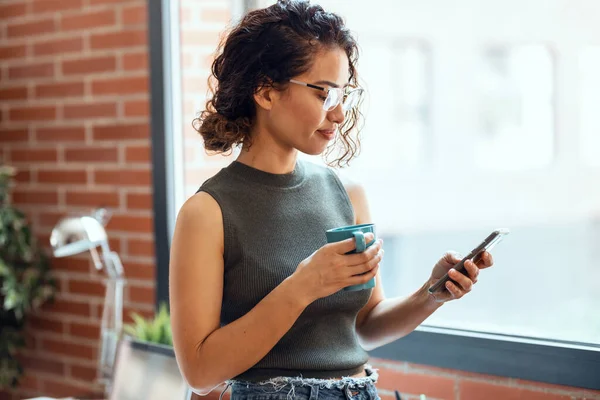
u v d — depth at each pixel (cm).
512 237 1050
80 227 266
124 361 234
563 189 1041
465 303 1027
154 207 291
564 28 1016
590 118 1027
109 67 302
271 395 152
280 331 145
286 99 154
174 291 152
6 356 324
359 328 180
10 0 333
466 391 223
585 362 201
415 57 921
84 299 314
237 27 161
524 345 211
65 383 323
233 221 155
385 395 238
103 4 301
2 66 338
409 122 937
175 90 291
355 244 143
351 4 838
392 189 947
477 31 966
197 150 297
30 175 332
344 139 177
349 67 166
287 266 156
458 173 985
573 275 1041
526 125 1020
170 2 288
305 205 164
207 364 147
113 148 303
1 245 315
